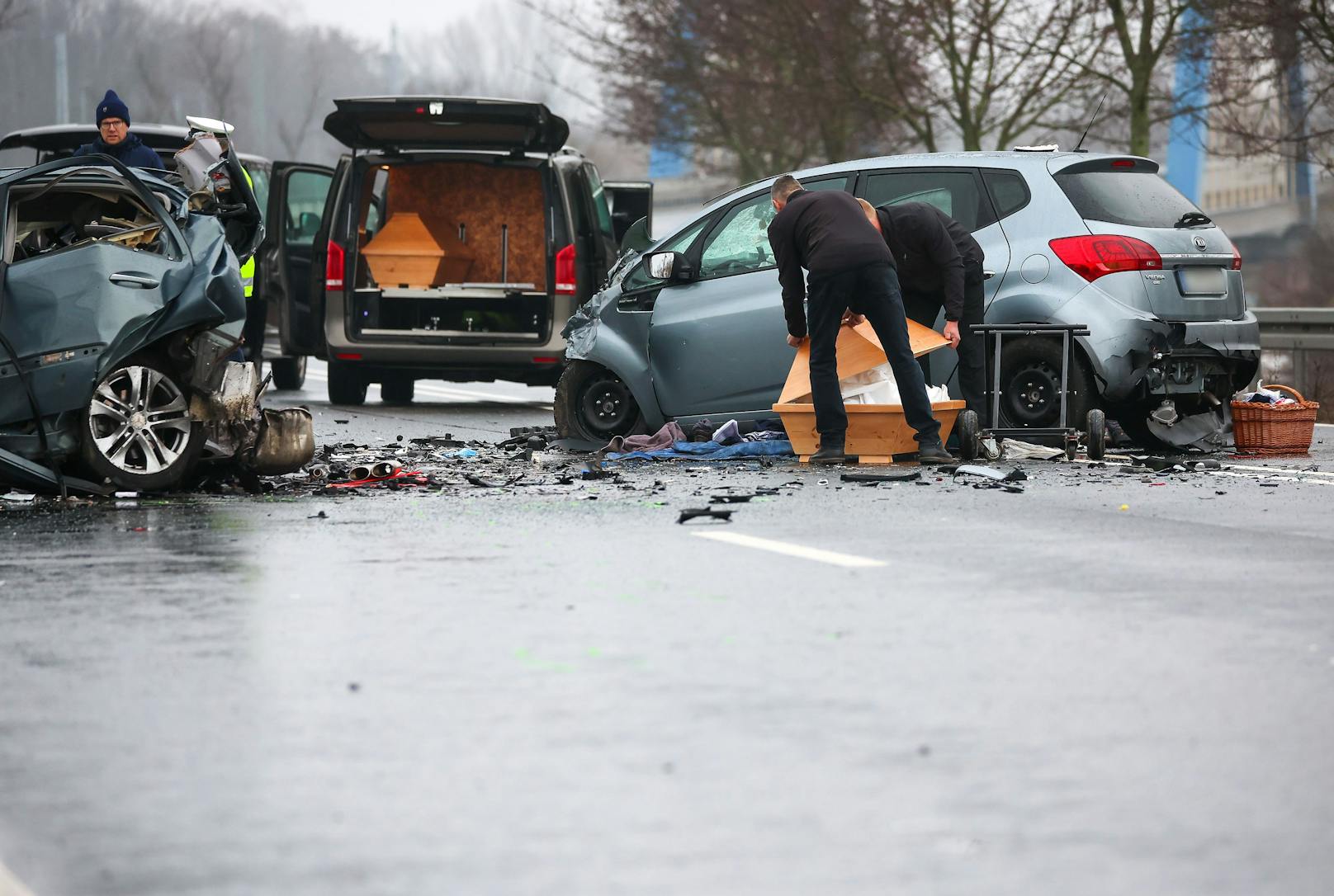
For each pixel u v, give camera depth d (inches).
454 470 847.7
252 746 338.3
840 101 2199.8
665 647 422.6
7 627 453.1
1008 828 287.4
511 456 925.2
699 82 2613.2
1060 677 390.0
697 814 295.3
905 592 494.9
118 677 395.2
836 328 839.1
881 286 827.4
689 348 935.0
